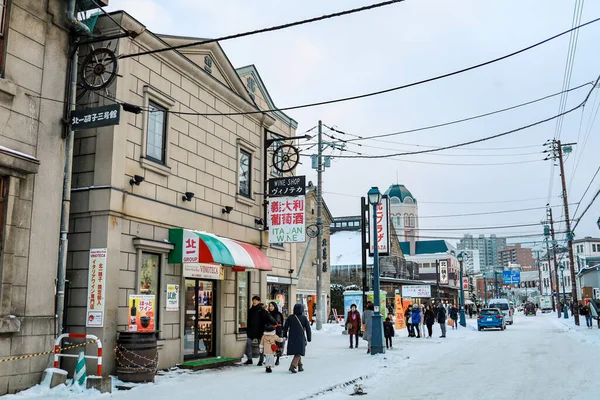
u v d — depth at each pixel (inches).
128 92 508.4
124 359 454.6
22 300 404.5
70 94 458.0
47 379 405.1
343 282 2160.4
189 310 592.4
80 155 494.6
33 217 418.6
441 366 612.1
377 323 714.2
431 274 3659.0
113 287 473.4
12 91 404.2
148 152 535.8
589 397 405.1
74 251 482.9
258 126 762.2
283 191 722.2
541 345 885.8
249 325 613.0
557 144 1692.9
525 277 6097.4
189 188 594.2
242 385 450.3
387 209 1032.8
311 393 417.7
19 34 418.9
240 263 587.8
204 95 633.6
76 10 483.5
